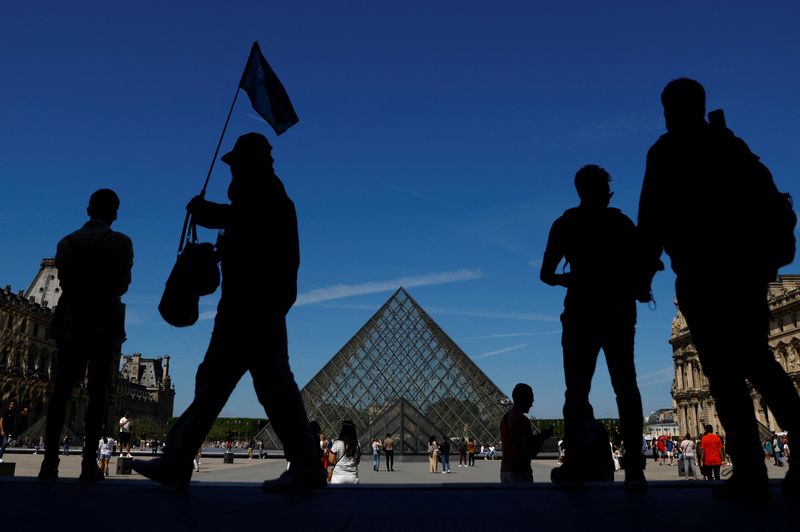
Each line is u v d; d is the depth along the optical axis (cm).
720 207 498
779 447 5756
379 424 7412
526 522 360
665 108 552
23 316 11294
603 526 342
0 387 10531
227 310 590
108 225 807
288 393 589
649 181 545
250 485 639
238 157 627
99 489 545
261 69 856
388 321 9338
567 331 702
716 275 494
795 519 359
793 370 10244
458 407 8544
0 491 504
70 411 12025
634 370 669
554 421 11550
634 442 620
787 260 505
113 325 762
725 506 428
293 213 627
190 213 633
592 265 695
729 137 526
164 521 354
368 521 362
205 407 573
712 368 496
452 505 449
